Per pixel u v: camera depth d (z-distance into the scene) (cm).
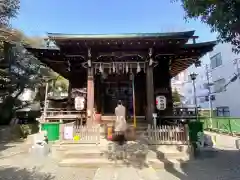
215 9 439
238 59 1831
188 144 848
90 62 1101
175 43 1046
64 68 1503
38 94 2153
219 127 1683
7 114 1716
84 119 1188
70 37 989
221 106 2155
